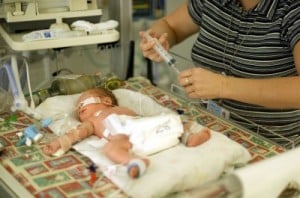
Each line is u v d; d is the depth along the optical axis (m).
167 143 0.95
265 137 1.15
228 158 0.94
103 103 1.12
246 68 1.30
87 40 1.25
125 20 1.47
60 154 0.99
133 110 1.15
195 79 1.14
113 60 1.53
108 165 0.91
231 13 1.30
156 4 1.89
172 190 0.86
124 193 0.84
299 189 0.72
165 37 1.31
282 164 0.67
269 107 1.21
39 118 1.15
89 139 1.03
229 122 1.19
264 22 1.23
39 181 0.90
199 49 1.40
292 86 1.11
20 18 1.25
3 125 1.13
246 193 0.62
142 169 0.86
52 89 1.29
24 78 1.27
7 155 0.99
